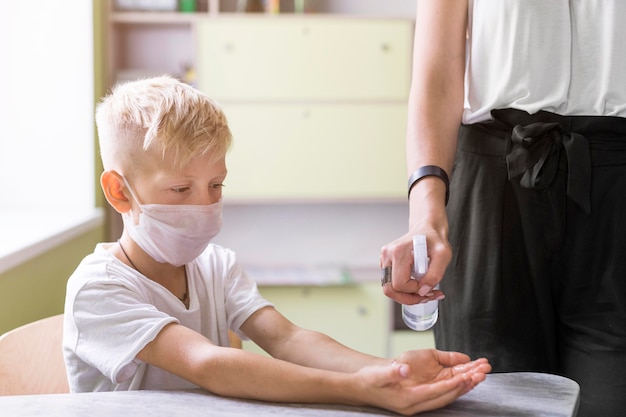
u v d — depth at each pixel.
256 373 0.96
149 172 1.18
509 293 1.25
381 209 3.57
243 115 3.14
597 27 1.23
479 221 1.27
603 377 1.16
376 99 3.18
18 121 2.78
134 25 3.34
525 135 1.20
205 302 1.32
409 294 1.05
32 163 2.79
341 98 3.17
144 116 1.18
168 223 1.18
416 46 1.33
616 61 1.21
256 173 3.17
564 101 1.23
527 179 1.21
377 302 3.18
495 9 1.26
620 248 1.20
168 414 0.88
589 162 1.19
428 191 1.18
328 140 3.18
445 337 1.32
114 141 1.20
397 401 0.90
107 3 3.07
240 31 3.10
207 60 3.11
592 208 1.20
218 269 1.36
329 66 3.15
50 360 1.38
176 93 1.21
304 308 3.16
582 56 1.24
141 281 1.23
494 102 1.26
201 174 1.18
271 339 1.25
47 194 2.81
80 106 2.78
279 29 3.11
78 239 2.61
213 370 0.98
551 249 1.22
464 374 0.91
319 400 0.94
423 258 1.02
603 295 1.20
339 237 3.56
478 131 1.28
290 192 3.20
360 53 3.16
